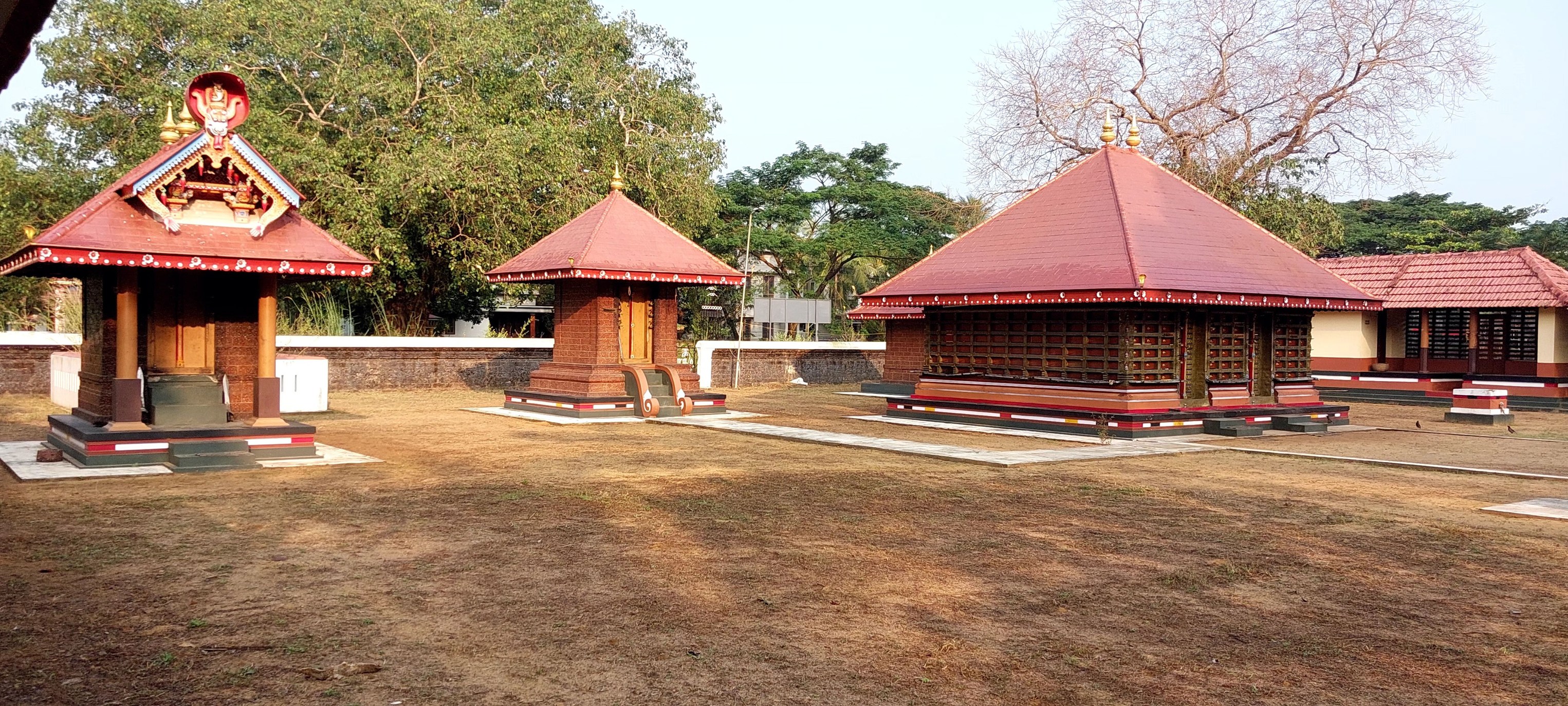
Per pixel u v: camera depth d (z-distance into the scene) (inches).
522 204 1069.1
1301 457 599.5
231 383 535.8
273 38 1019.9
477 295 1311.5
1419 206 2401.6
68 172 1045.8
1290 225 1291.8
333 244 521.7
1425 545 350.9
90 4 1031.0
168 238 479.8
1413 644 241.6
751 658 224.8
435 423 742.5
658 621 250.7
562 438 658.2
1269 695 206.8
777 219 1909.4
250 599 264.7
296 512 384.8
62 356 790.5
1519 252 1067.9
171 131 539.2
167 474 472.1
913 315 1118.4
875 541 348.2
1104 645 238.1
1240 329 768.3
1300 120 1293.1
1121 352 690.8
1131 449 626.8
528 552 323.0
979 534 362.3
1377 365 1153.4
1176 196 805.2
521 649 228.2
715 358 1234.6
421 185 982.4
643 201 1264.8
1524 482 501.7
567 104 1233.4
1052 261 729.6
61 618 246.1
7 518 367.2
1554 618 263.9
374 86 1024.9
